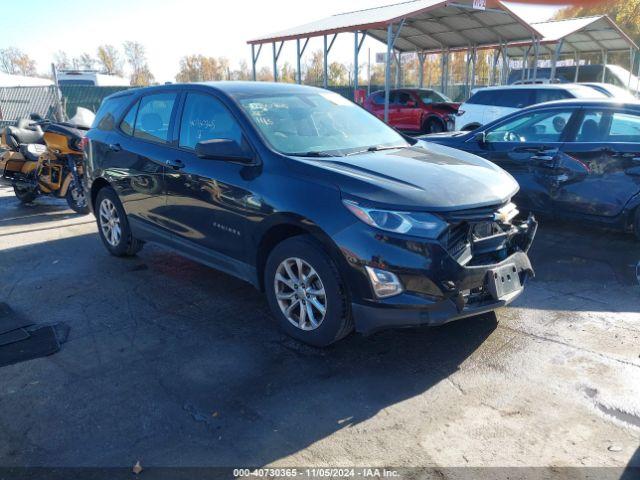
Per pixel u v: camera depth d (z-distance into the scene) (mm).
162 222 5016
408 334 4086
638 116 5836
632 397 3240
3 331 4199
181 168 4648
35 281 5305
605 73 22438
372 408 3186
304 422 3059
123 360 3744
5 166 8648
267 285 4039
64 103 16453
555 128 6453
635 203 5852
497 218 3607
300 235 3789
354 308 3520
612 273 5328
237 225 4176
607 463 2697
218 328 4227
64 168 8109
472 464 2705
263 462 2740
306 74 40281
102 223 6047
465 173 3896
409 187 3510
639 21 26578
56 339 4051
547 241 6395
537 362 3668
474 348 3871
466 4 16094
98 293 4965
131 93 5672
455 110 18125
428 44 22844
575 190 6219
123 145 5414
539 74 24562
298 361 3717
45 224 7695
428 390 3363
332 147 4359
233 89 4664
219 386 3418
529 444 2850
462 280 3445
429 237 3338
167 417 3104
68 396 3318
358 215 3424
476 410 3150
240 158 4070
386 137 4906
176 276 5387
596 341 3938
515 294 3738
